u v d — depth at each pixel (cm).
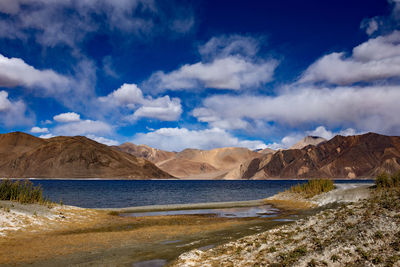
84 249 1872
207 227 2692
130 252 1795
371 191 3569
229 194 8938
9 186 3231
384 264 1112
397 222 1433
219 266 1387
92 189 11475
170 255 1706
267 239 1773
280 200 5384
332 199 3956
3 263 1572
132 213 3831
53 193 8488
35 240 2075
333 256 1251
